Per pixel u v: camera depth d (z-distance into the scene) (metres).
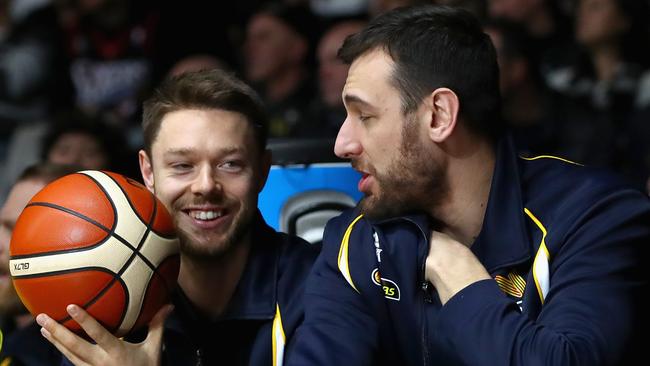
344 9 11.64
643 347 4.52
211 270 5.15
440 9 4.80
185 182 4.97
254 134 5.07
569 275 4.52
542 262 4.63
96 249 4.49
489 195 4.76
